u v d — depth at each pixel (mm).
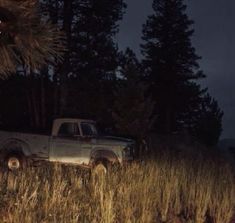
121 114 26844
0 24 4855
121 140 18875
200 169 17547
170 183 12000
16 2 4812
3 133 19078
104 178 11500
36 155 18922
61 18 28953
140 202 10062
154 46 50562
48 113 31703
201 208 10945
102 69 31031
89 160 18703
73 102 30359
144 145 26766
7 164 18578
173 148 33500
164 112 49875
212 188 12938
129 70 27375
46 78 31641
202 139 50562
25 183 9836
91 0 29656
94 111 30500
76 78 30469
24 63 5043
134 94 26906
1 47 4859
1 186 9836
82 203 9203
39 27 4941
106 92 30797
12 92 30172
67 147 18891
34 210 8203
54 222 7867
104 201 8961
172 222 10273
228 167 22000
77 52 29859
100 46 30500
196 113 51844
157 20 50688
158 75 50062
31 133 18969
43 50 4949
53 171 13664
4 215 7992
